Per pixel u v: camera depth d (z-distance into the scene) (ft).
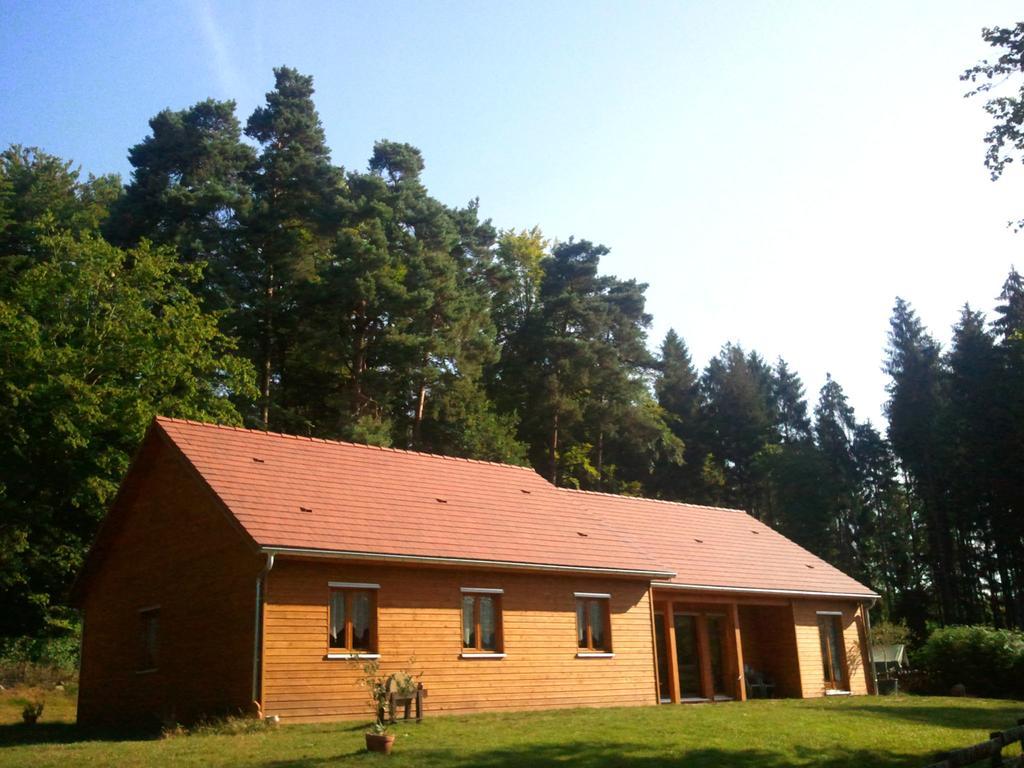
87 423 98.73
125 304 109.29
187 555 67.51
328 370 145.48
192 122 169.27
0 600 104.17
